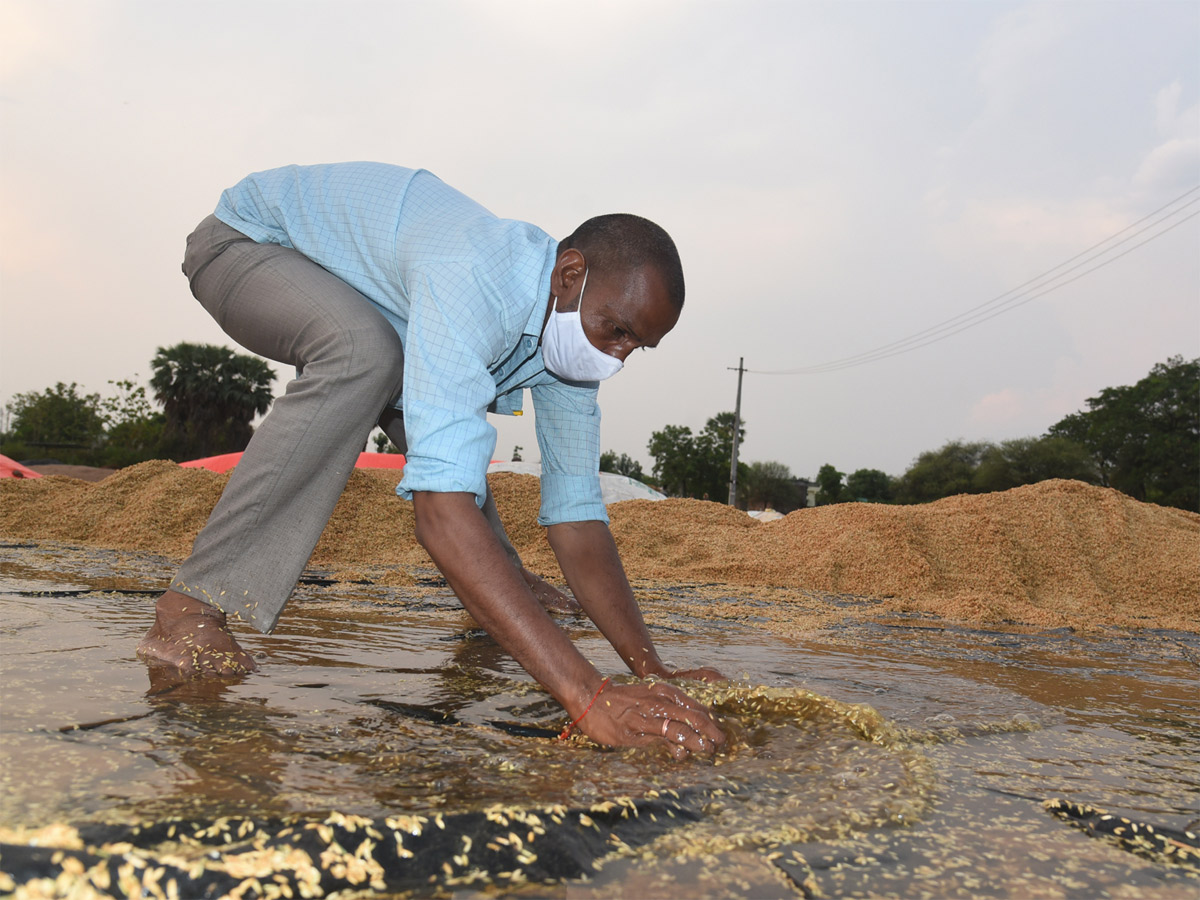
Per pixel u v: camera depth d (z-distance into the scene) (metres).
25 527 5.90
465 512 1.47
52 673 1.58
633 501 6.82
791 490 58.25
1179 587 5.08
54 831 0.75
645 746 1.29
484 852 0.84
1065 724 1.70
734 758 1.27
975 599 4.22
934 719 1.64
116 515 5.96
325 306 1.83
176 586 1.83
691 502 6.85
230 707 1.41
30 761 1.03
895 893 0.82
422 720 1.44
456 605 3.26
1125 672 2.54
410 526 5.85
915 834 0.98
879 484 60.19
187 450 32.69
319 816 0.87
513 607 1.42
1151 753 1.48
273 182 2.01
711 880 0.83
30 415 40.97
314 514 1.85
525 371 1.89
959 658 2.65
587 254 1.65
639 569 5.40
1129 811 1.11
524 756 1.23
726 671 2.12
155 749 1.12
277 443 1.80
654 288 1.62
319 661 1.96
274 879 0.75
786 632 3.09
